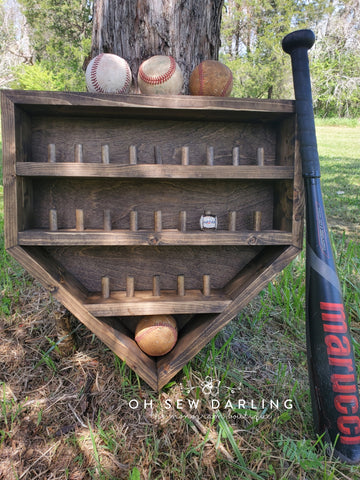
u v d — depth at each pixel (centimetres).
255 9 1289
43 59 1134
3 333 173
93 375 151
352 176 566
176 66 143
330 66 1350
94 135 143
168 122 146
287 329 189
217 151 149
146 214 149
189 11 178
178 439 126
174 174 131
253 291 138
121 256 152
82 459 119
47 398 141
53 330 173
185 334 155
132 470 114
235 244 137
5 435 126
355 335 183
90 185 145
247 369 159
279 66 1123
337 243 278
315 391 123
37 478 114
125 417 134
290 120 138
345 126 1280
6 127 124
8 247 127
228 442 125
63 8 917
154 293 147
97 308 135
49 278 130
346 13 1396
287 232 139
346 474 116
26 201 136
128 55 175
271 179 142
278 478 114
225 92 143
